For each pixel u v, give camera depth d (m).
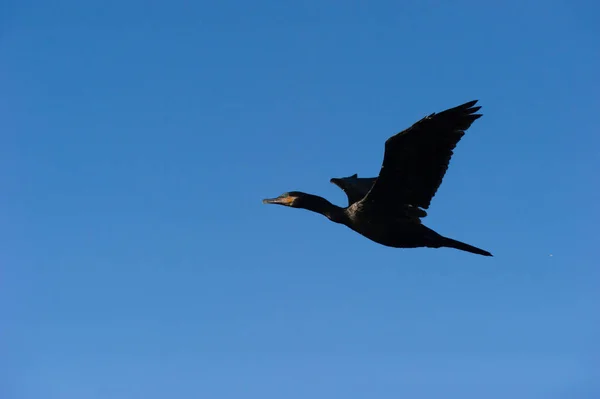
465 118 16.09
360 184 20.73
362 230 18.36
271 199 19.83
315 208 19.33
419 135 16.39
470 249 18.02
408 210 17.73
